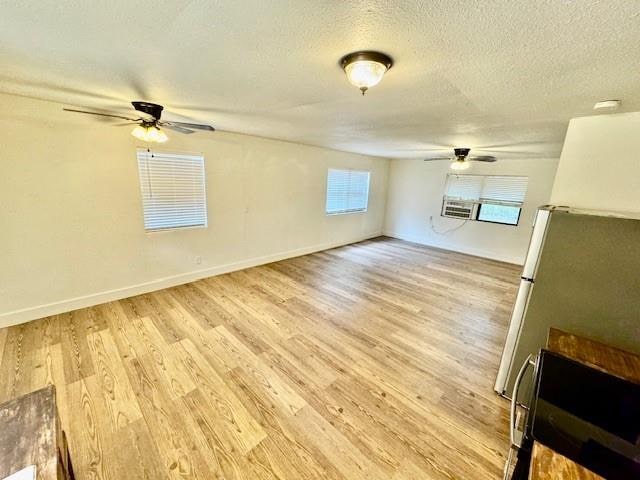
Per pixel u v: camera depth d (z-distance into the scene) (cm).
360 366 229
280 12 96
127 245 323
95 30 112
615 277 155
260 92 190
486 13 91
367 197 675
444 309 341
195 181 369
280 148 458
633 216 149
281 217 490
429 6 88
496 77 144
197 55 134
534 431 107
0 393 186
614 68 125
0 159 238
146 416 173
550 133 275
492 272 489
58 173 268
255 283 396
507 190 552
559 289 171
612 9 83
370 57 124
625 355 142
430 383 213
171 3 93
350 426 173
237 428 168
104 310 300
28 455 91
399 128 296
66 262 285
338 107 221
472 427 175
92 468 142
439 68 137
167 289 362
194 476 141
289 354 240
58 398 183
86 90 199
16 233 254
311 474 144
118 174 303
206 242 396
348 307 335
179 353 235
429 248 641
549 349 146
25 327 262
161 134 239
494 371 230
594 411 112
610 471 94
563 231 166
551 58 120
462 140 354
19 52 134
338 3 89
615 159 183
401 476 145
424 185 667
